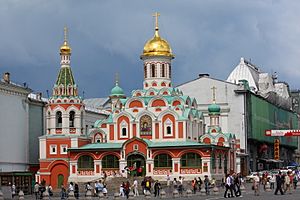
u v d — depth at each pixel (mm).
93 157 104500
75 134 106438
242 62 188875
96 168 104125
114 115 108875
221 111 151375
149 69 112625
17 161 106438
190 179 100625
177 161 101750
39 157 110500
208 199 67062
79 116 107500
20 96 108000
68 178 104688
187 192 77125
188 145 101500
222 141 116062
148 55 112375
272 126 173750
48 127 107562
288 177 75500
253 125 153375
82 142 106938
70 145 105688
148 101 108625
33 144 113750
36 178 107000
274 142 159000
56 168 106062
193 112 110062
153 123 106375
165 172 102125
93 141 110375
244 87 151375
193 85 155375
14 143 105562
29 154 111625
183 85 156250
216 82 153500
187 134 105938
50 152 106375
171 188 91812
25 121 109750
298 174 106438
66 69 108688
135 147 103688
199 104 153750
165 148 102250
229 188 69812
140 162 104062
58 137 106188
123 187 80188
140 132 107062
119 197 74062
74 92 108000
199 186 90188
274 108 177875
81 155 104875
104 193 78750
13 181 87562
